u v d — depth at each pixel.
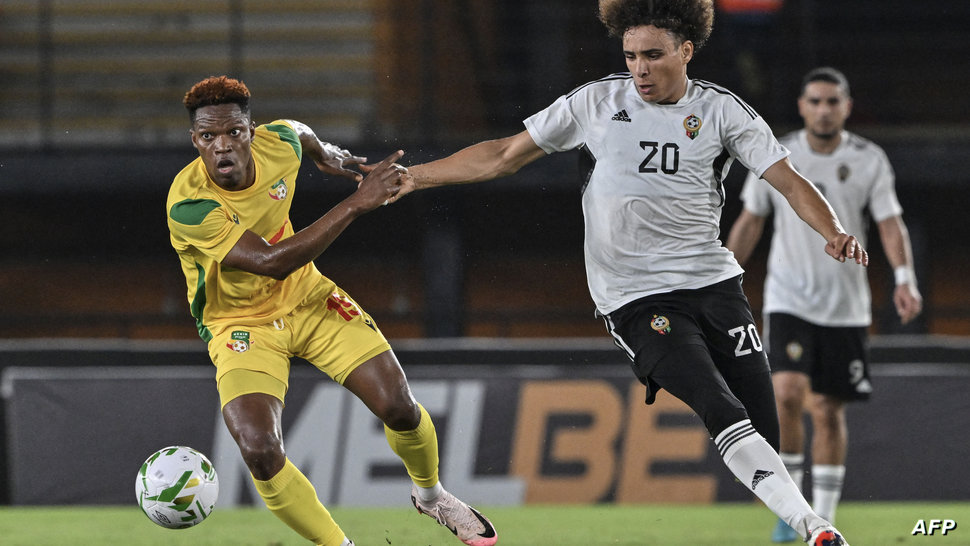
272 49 48.25
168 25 48.50
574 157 39.06
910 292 21.94
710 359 13.57
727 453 12.91
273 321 14.69
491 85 48.72
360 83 47.59
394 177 13.88
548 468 29.66
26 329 44.94
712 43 44.50
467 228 42.59
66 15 48.50
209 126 13.77
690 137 13.91
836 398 21.59
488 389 29.98
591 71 45.94
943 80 48.22
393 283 44.88
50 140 44.03
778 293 21.50
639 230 14.02
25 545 20.95
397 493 29.22
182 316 44.22
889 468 29.77
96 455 29.80
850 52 48.75
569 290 44.66
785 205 21.45
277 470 13.64
